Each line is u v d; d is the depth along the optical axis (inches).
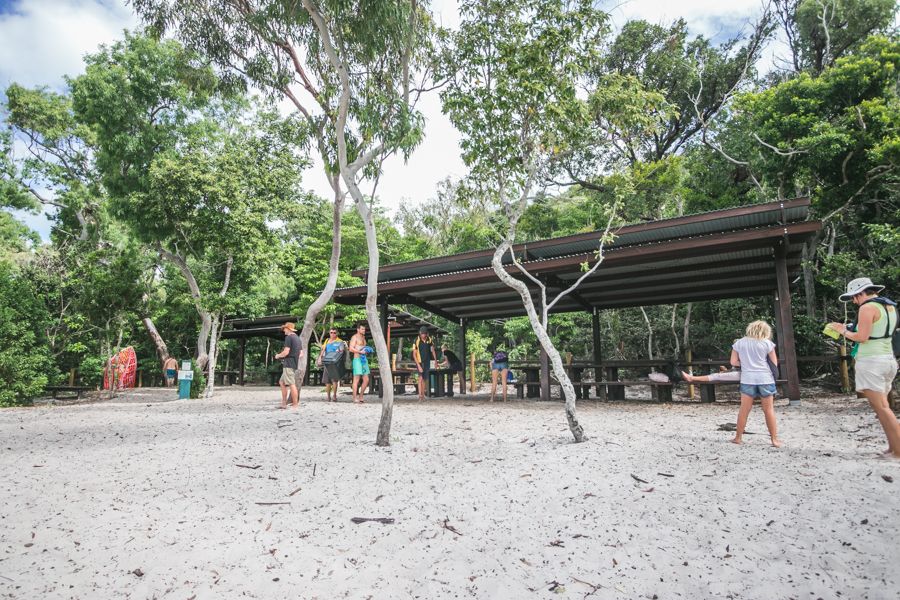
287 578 121.0
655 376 453.4
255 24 369.7
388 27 281.7
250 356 1280.8
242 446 260.8
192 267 938.7
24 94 998.4
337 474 208.1
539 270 460.8
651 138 1023.6
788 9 851.4
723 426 286.0
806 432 257.9
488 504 169.3
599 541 137.3
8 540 141.6
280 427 323.0
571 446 240.4
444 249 1156.5
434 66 310.8
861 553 122.6
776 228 361.1
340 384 782.5
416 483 195.2
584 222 1027.3
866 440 230.5
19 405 556.4
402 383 649.0
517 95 271.1
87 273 698.2
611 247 465.1
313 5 271.1
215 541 141.6
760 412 348.5
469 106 281.9
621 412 378.6
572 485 182.4
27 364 574.9
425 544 140.1
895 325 193.5
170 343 1119.0
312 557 132.1
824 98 580.4
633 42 962.1
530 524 151.4
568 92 264.1
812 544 128.3
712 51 983.0
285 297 1018.7
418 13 312.7
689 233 432.8
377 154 293.4
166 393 739.4
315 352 955.3
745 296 603.8
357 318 785.6
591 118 278.4
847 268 503.2
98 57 807.7
